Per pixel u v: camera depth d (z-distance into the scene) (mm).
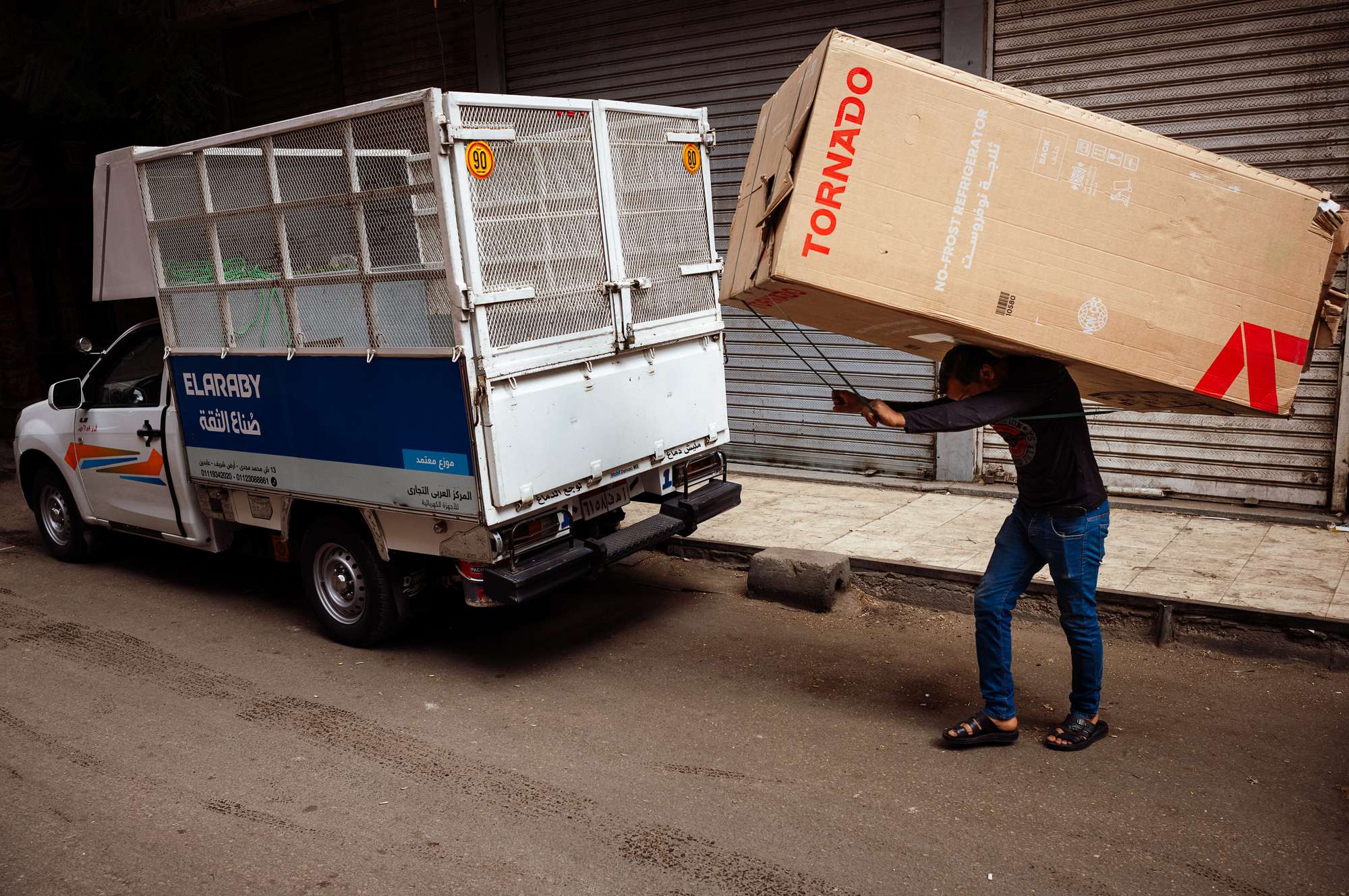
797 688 4551
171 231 5359
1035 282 3221
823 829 3385
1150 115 6273
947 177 3176
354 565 5105
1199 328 3254
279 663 5062
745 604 5695
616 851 3305
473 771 3895
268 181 4750
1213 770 3676
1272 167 5969
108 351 6305
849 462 7848
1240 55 5934
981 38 6680
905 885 3057
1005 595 3824
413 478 4496
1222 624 4703
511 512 4332
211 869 3289
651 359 5117
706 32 7828
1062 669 4637
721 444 5730
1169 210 3215
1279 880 3018
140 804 3721
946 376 3783
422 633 5441
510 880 3162
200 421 5516
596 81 8484
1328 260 3289
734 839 3348
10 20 10273
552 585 4512
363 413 4633
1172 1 6074
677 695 4527
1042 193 3201
